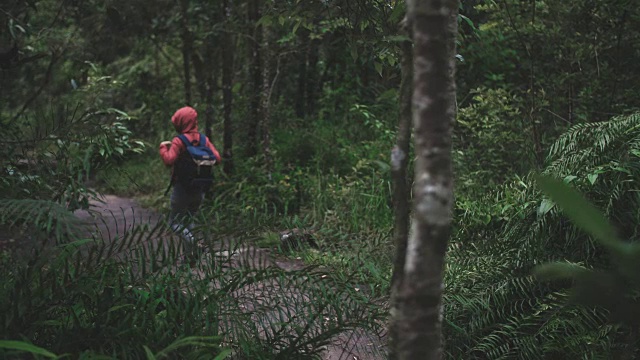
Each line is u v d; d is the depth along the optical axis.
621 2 5.30
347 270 3.26
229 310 2.77
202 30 8.40
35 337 2.49
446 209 1.45
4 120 4.04
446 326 3.47
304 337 2.92
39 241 2.73
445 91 1.46
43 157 3.26
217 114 9.60
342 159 8.45
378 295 3.12
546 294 3.58
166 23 8.34
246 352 2.64
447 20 1.48
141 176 10.05
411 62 1.94
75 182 3.05
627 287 1.08
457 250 4.04
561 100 5.96
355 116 9.39
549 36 5.74
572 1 5.46
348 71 10.08
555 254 3.58
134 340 2.44
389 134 8.19
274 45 9.13
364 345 3.65
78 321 2.37
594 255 3.52
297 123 9.60
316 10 3.35
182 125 5.84
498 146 6.02
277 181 7.97
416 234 1.46
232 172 8.29
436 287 1.45
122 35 7.55
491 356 3.36
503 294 3.56
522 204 3.87
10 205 2.54
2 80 5.20
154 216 8.15
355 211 6.65
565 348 3.29
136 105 11.88
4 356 2.11
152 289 2.64
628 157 3.52
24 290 2.44
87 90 6.87
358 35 3.29
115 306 2.52
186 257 2.84
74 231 2.43
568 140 3.88
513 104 6.44
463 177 5.81
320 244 3.39
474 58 7.59
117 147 3.40
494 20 6.37
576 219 0.84
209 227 2.93
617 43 5.65
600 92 5.71
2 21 4.39
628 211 3.41
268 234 3.15
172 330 2.60
